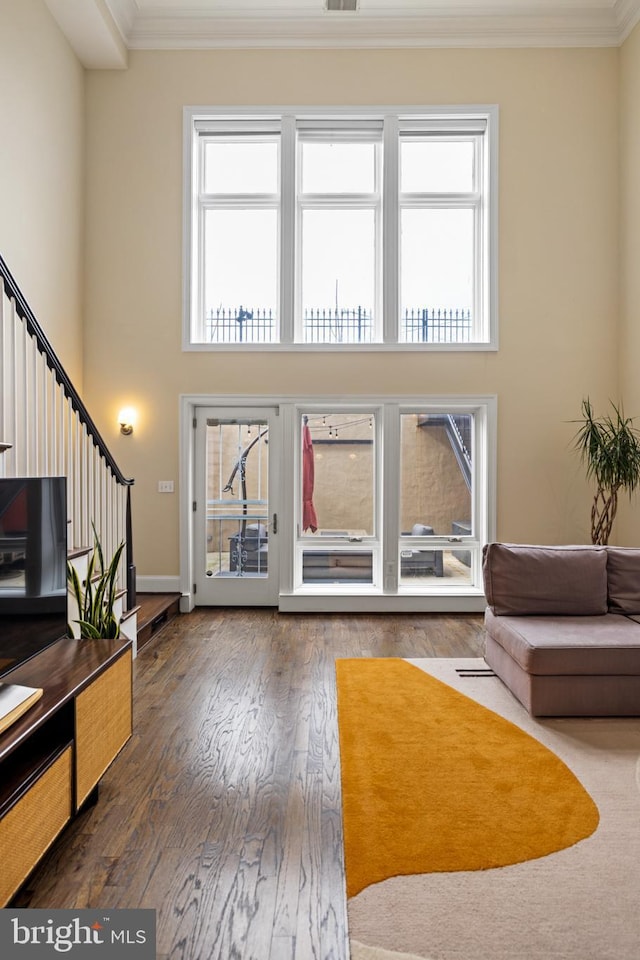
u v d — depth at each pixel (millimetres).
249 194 5449
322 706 3162
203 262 5473
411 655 4035
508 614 3479
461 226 5457
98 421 5359
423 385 5309
